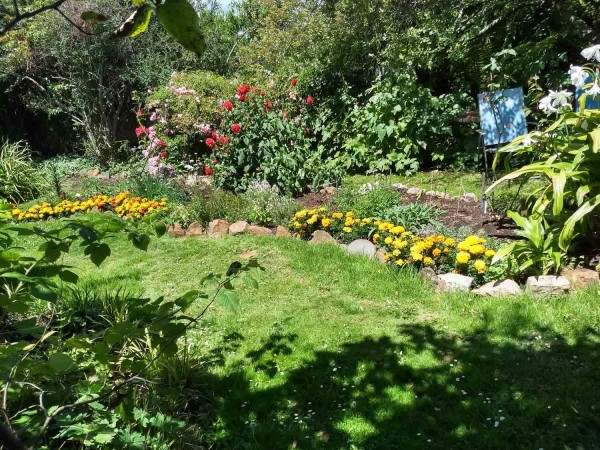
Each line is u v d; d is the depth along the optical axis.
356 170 8.96
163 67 12.88
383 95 8.54
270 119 7.66
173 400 2.92
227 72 13.85
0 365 1.88
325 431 2.82
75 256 5.96
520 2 8.80
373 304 4.23
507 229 5.48
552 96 4.71
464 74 9.70
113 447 2.39
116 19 11.76
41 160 14.12
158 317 2.16
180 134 9.76
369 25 10.18
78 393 2.54
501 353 3.41
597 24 8.45
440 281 4.38
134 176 8.71
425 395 3.05
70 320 3.62
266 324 4.01
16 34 13.06
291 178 7.45
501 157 8.14
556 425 2.72
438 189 7.35
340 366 3.40
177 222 6.45
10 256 2.03
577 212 4.09
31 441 1.92
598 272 4.13
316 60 10.22
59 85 13.01
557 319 3.70
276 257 5.28
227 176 7.66
